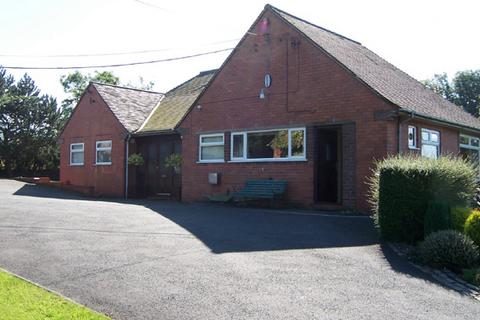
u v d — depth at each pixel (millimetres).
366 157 15352
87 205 17156
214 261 8320
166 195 23422
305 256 8789
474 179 10898
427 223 9695
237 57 19219
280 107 17719
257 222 12844
